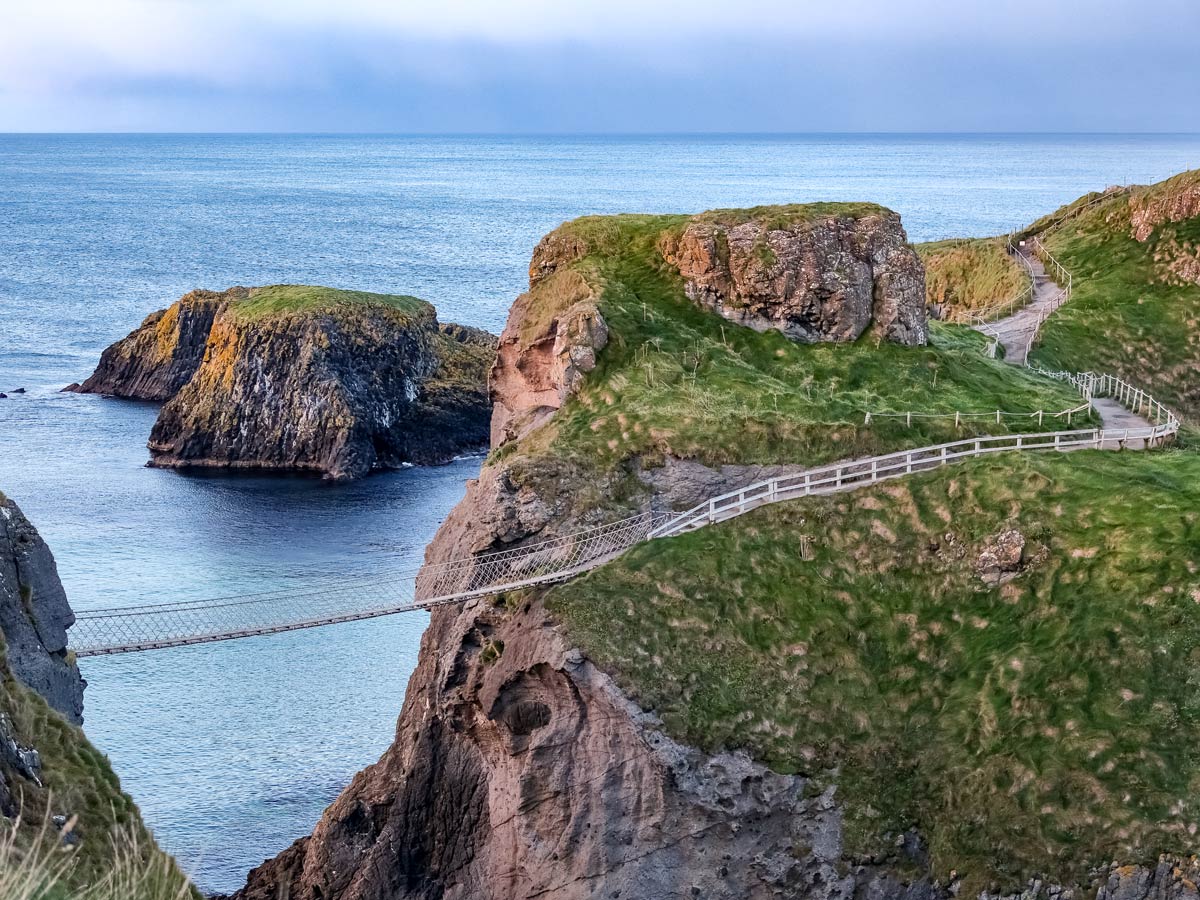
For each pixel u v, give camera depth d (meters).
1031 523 53.66
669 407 59.84
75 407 133.50
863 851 47.53
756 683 50.25
